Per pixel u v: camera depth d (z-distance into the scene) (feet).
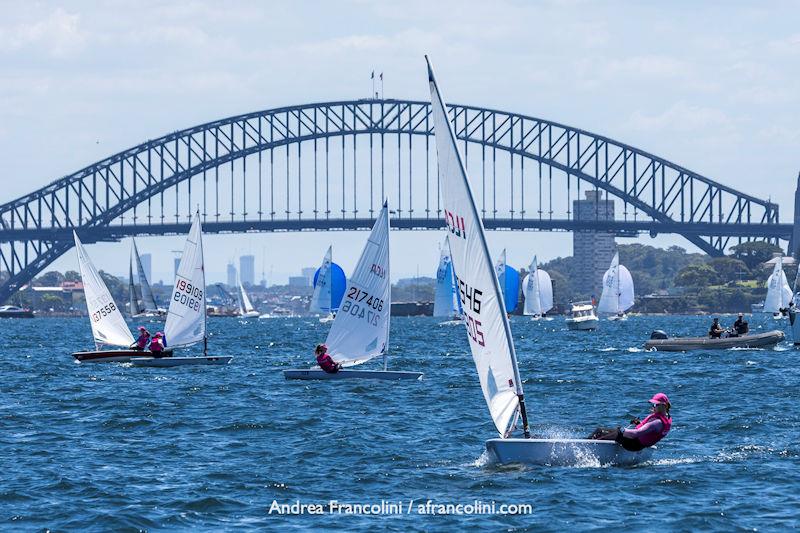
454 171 221.05
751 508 190.08
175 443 266.57
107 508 193.26
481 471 223.71
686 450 245.45
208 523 184.03
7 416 324.60
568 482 210.59
